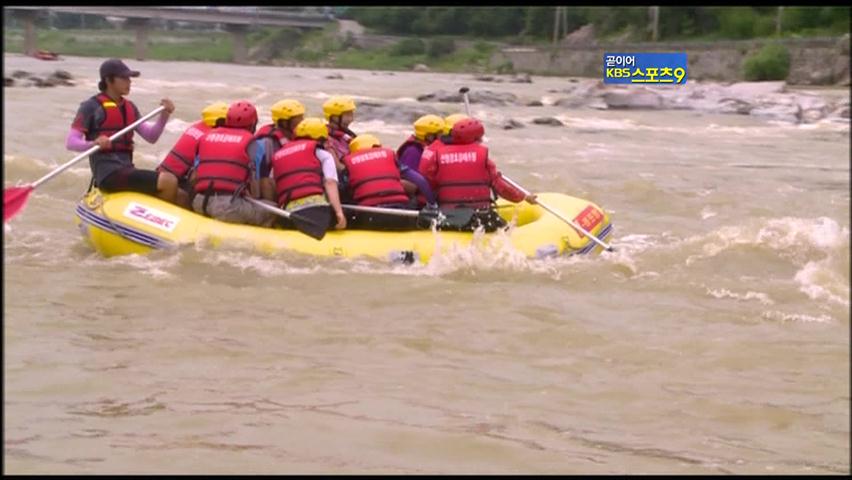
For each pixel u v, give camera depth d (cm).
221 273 2589
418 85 15450
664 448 1586
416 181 2861
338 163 2883
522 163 5672
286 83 14638
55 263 2689
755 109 10131
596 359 2030
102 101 2809
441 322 2248
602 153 6481
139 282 2505
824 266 2905
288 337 2112
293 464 1484
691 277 2759
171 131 6544
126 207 2769
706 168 5884
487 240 2780
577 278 2691
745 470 1507
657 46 19262
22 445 1524
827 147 7375
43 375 1830
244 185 2795
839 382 1916
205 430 1606
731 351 2097
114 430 1597
